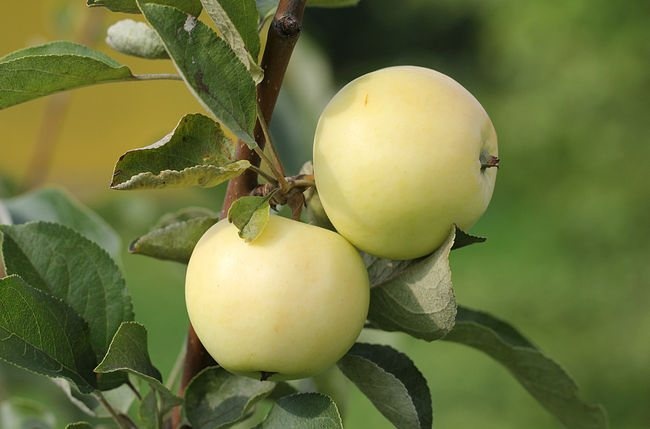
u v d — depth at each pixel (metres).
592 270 2.39
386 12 7.29
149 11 0.66
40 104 3.35
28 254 0.76
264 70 0.72
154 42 0.74
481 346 0.79
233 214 0.69
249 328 0.69
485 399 2.53
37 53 0.74
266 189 0.72
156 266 3.83
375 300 0.73
